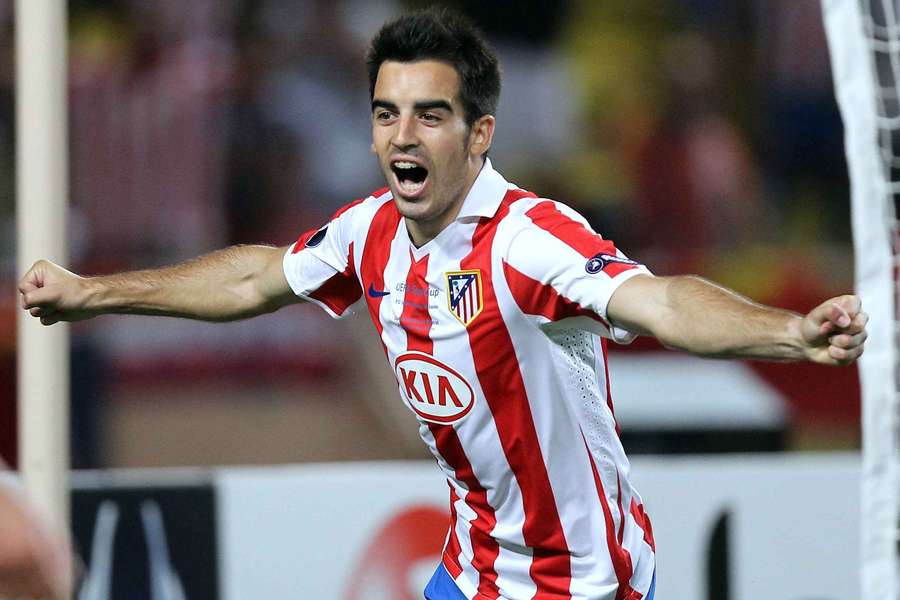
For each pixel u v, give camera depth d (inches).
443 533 729.0
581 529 454.6
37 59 561.6
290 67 1409.9
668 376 1032.2
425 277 432.8
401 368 450.6
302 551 722.2
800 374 1159.0
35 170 563.5
